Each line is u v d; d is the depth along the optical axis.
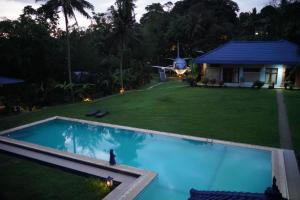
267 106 23.73
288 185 10.88
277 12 32.16
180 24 66.00
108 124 21.11
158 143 18.30
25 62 31.19
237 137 16.97
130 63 52.94
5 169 13.41
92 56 41.31
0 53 29.48
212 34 61.38
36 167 13.73
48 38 33.53
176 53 69.81
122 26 36.75
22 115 24.86
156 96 31.55
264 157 14.75
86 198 10.43
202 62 36.06
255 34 55.09
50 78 33.94
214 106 24.89
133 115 23.73
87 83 36.38
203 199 8.16
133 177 12.39
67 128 22.58
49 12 31.89
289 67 32.69
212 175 13.73
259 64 33.41
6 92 30.03
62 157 14.52
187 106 25.53
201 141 16.70
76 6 29.84
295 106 23.23
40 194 10.71
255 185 12.63
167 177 13.62
